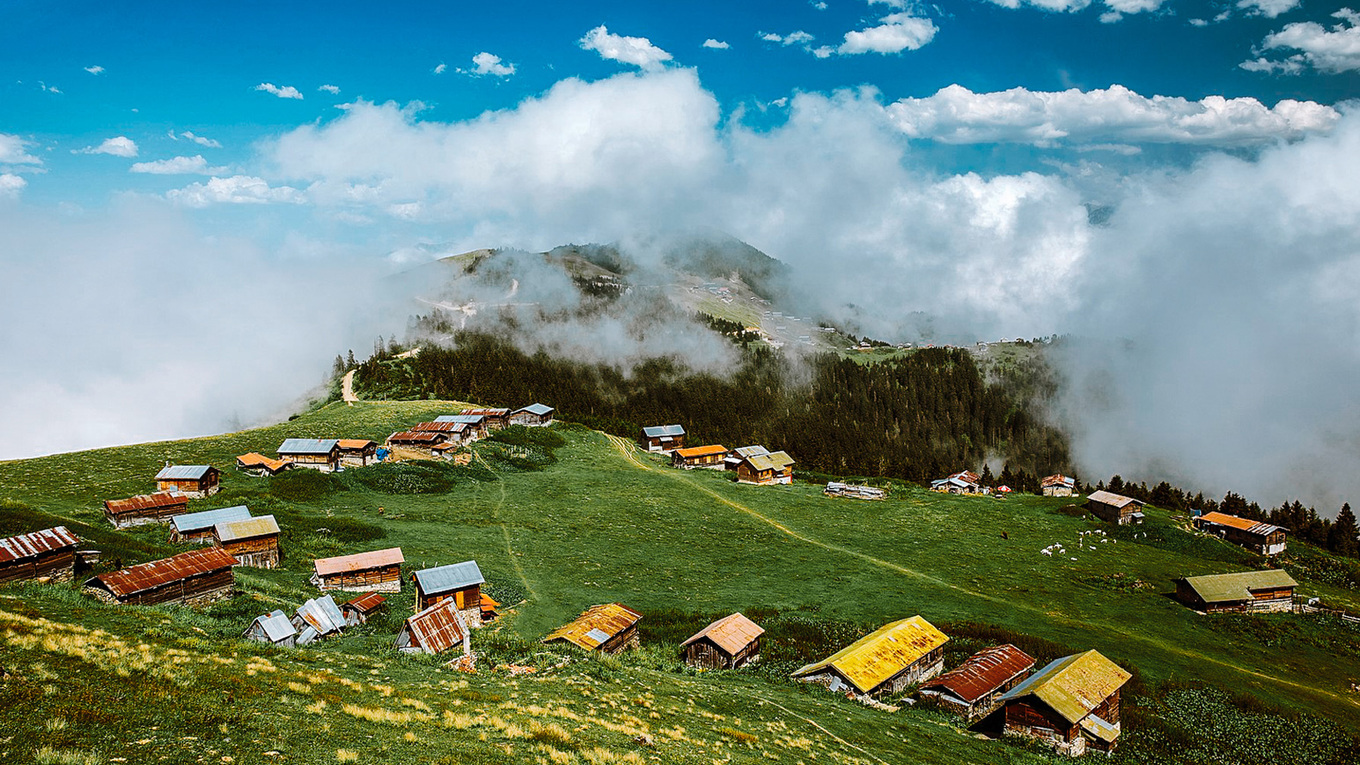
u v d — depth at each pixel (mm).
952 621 70688
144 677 26422
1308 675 68312
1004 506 131375
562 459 141875
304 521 86062
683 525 104312
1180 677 62125
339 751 23500
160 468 107062
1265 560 109688
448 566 64562
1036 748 46031
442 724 28250
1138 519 120812
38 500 84812
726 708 42125
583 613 64438
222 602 54656
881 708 50094
